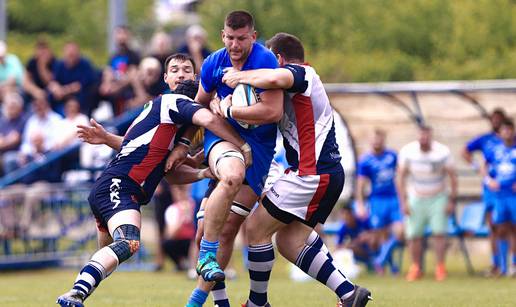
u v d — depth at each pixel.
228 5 89.44
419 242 47.16
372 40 86.12
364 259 50.62
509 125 48.06
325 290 37.28
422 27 85.25
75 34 118.44
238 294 35.00
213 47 87.81
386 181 50.38
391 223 50.34
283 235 25.56
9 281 44.44
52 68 61.00
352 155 56.50
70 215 50.88
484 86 51.25
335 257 48.28
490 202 48.03
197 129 25.09
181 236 49.00
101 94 58.31
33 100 59.88
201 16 92.38
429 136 47.41
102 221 24.52
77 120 55.34
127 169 24.38
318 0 88.06
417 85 52.72
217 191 23.62
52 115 55.47
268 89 24.05
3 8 78.06
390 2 88.06
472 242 62.66
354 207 53.75
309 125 24.94
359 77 81.44
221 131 24.08
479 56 82.44
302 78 24.50
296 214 24.94
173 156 24.69
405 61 82.00
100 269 23.19
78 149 54.72
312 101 24.92
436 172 47.28
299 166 24.89
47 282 43.16
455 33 83.75
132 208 24.02
